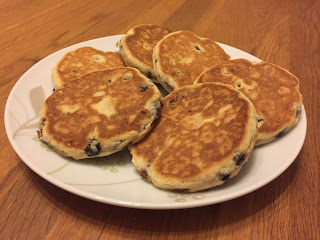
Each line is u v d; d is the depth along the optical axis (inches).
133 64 9.0
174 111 7.1
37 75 8.6
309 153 7.7
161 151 6.3
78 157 6.3
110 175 6.2
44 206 5.9
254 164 6.5
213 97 7.1
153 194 5.7
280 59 11.7
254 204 6.3
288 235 5.7
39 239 5.4
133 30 9.8
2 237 5.4
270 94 7.7
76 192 5.4
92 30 12.5
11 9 13.2
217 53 9.6
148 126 6.6
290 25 14.1
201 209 6.0
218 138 6.1
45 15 13.1
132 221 5.8
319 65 11.4
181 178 5.7
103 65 9.2
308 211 6.2
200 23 13.8
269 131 7.0
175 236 5.6
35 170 5.8
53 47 11.2
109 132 6.4
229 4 15.6
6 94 8.7
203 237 5.6
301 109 7.7
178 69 8.7
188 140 6.3
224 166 5.8
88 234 5.5
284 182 6.8
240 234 5.7
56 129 6.5
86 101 7.0
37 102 7.8
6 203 6.0
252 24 14.1
